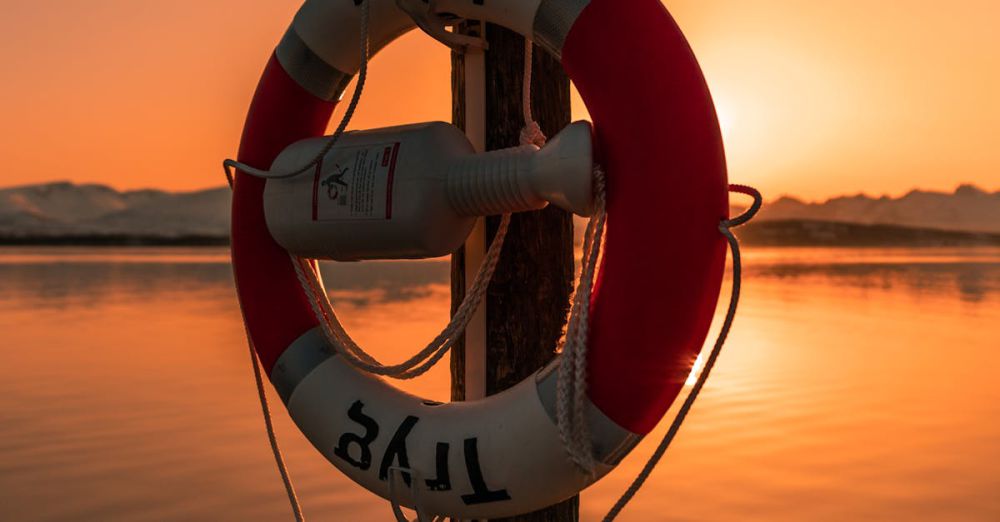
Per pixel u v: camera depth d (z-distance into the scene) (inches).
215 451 277.6
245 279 100.4
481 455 82.9
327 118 103.6
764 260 2015.3
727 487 242.7
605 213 79.0
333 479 250.7
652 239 75.2
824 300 844.6
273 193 94.8
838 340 534.3
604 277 78.7
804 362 444.5
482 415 84.6
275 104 101.2
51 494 237.9
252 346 101.4
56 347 501.4
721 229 75.1
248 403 345.1
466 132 100.7
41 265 1742.1
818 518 219.9
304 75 100.3
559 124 102.3
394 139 87.7
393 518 220.7
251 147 101.0
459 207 85.1
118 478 251.3
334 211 89.2
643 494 237.8
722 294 912.3
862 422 314.2
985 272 1397.6
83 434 297.6
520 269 99.0
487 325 99.4
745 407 336.5
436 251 86.8
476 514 84.8
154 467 261.0
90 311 722.2
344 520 219.6
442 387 349.7
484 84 99.2
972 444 287.4
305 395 95.3
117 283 1116.5
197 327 602.5
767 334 562.9
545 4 80.6
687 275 75.0
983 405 345.7
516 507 83.5
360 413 91.4
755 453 274.7
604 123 77.7
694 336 76.7
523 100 96.4
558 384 79.0
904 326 614.9
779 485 244.7
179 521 217.8
